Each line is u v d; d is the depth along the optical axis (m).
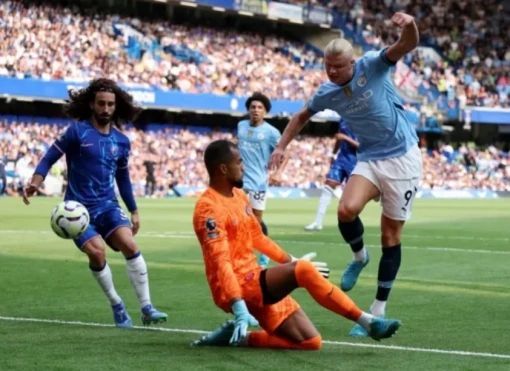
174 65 42.84
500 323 7.04
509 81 52.78
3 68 36.44
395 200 6.99
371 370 5.11
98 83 7.07
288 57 48.19
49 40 38.69
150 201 33.72
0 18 37.28
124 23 42.44
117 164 7.21
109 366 5.20
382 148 7.02
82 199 6.94
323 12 48.84
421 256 13.00
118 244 6.84
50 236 15.95
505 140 53.69
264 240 5.94
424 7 53.50
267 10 46.31
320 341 5.74
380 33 51.41
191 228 18.44
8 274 10.22
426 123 49.38
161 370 5.09
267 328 5.69
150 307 6.73
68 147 6.97
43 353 5.62
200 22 47.09
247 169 11.95
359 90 6.82
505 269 11.31
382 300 7.00
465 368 5.20
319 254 13.26
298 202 35.47
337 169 17.94
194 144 42.75
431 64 51.69
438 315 7.46
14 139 36.59
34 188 6.98
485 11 54.72
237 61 45.50
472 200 42.59
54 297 8.40
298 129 7.26
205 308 7.78
